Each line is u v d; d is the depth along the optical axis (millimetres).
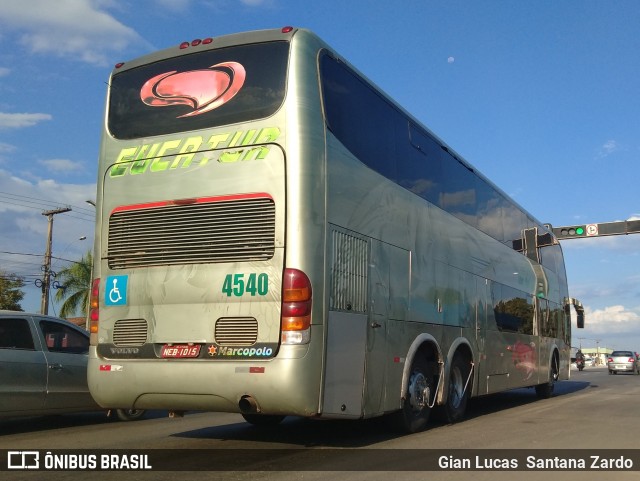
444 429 9078
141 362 6719
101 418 10570
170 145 7031
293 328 6168
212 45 7172
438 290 9289
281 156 6484
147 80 7402
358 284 7117
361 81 7773
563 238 27328
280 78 6723
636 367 36969
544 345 15086
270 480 5734
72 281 34562
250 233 6461
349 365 6812
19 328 8961
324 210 6594
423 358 8852
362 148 7543
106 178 7320
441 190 9836
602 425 9641
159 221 6902
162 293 6742
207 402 6441
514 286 13172
